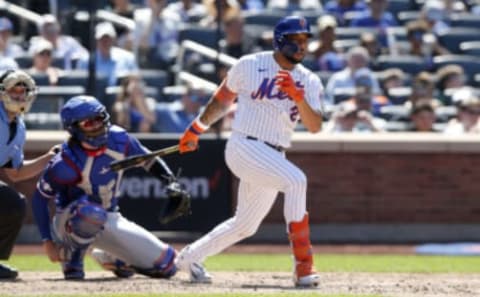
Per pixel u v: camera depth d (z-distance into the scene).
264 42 54.53
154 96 51.94
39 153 46.53
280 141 27.50
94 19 46.16
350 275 32.66
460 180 48.88
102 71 49.19
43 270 34.84
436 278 31.62
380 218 48.66
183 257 28.75
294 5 62.56
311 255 27.58
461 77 56.31
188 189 47.06
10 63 29.16
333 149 48.25
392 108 52.50
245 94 27.39
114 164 28.02
